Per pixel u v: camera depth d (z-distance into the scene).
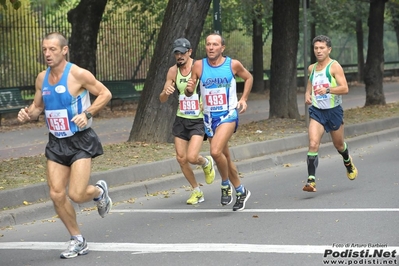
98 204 11.80
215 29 24.62
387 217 13.38
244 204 14.89
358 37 63.72
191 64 15.02
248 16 49.31
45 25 37.50
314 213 14.11
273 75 29.69
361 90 55.03
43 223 14.67
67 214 11.42
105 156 20.28
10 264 11.33
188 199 16.25
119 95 39.44
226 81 14.05
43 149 24.91
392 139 27.25
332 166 20.92
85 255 11.59
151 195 17.50
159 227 13.64
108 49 41.53
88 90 11.21
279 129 26.58
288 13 29.28
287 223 13.30
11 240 13.16
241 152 21.53
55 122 11.16
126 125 32.19
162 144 22.67
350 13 56.66
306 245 11.47
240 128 27.33
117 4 41.84
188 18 22.77
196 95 15.05
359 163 21.19
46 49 10.94
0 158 22.83
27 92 37.31
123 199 16.97
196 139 15.08
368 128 27.73
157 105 23.17
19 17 37.03
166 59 23.00
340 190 16.75
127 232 13.33
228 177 14.84
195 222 13.93
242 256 10.97
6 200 15.18
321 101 15.96
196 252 11.39
